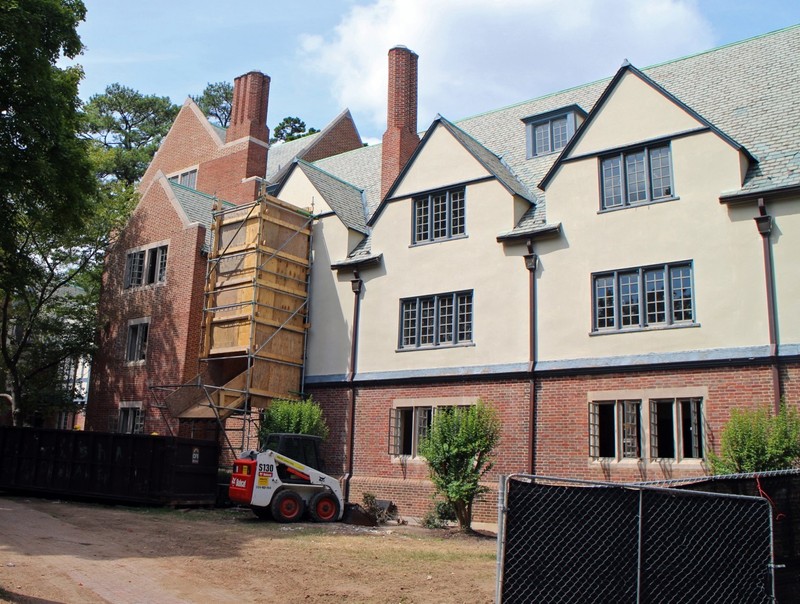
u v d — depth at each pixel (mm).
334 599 9922
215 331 25703
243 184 33344
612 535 7793
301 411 22641
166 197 29500
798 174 17531
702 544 8047
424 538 16938
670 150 19297
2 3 21016
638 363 18531
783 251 17266
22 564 11359
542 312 20531
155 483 20125
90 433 21406
